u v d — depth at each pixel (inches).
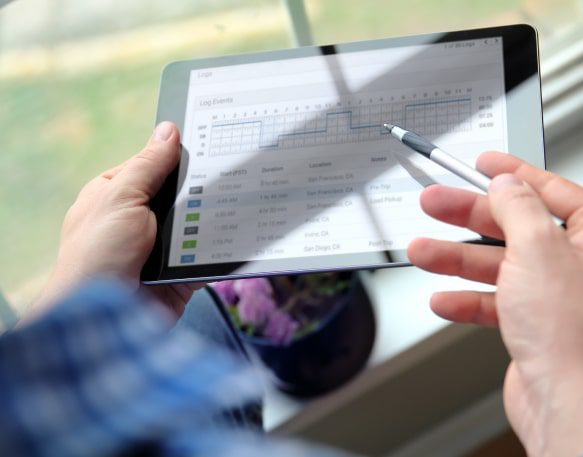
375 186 20.9
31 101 27.8
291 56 22.5
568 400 13.7
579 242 17.1
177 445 6.9
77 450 6.6
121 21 27.6
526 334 14.5
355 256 20.3
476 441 35.3
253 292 27.1
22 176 28.6
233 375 7.6
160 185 21.9
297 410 28.7
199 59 23.0
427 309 29.7
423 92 21.4
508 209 15.3
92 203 21.7
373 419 32.8
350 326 27.9
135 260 20.9
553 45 31.7
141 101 29.0
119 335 7.4
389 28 29.5
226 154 22.0
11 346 6.9
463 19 29.9
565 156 32.3
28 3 26.3
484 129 20.7
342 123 21.7
